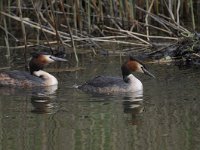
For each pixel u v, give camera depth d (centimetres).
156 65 1842
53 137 1171
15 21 2316
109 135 1182
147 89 1560
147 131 1206
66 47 2033
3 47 2091
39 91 1573
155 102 1427
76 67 1819
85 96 1505
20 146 1122
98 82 1569
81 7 2175
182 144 1125
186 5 2355
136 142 1140
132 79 1566
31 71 1698
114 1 2231
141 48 2022
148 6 2223
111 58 1928
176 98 1453
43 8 2289
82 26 2205
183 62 1872
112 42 2105
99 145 1123
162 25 2183
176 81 1628
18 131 1212
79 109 1374
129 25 2197
